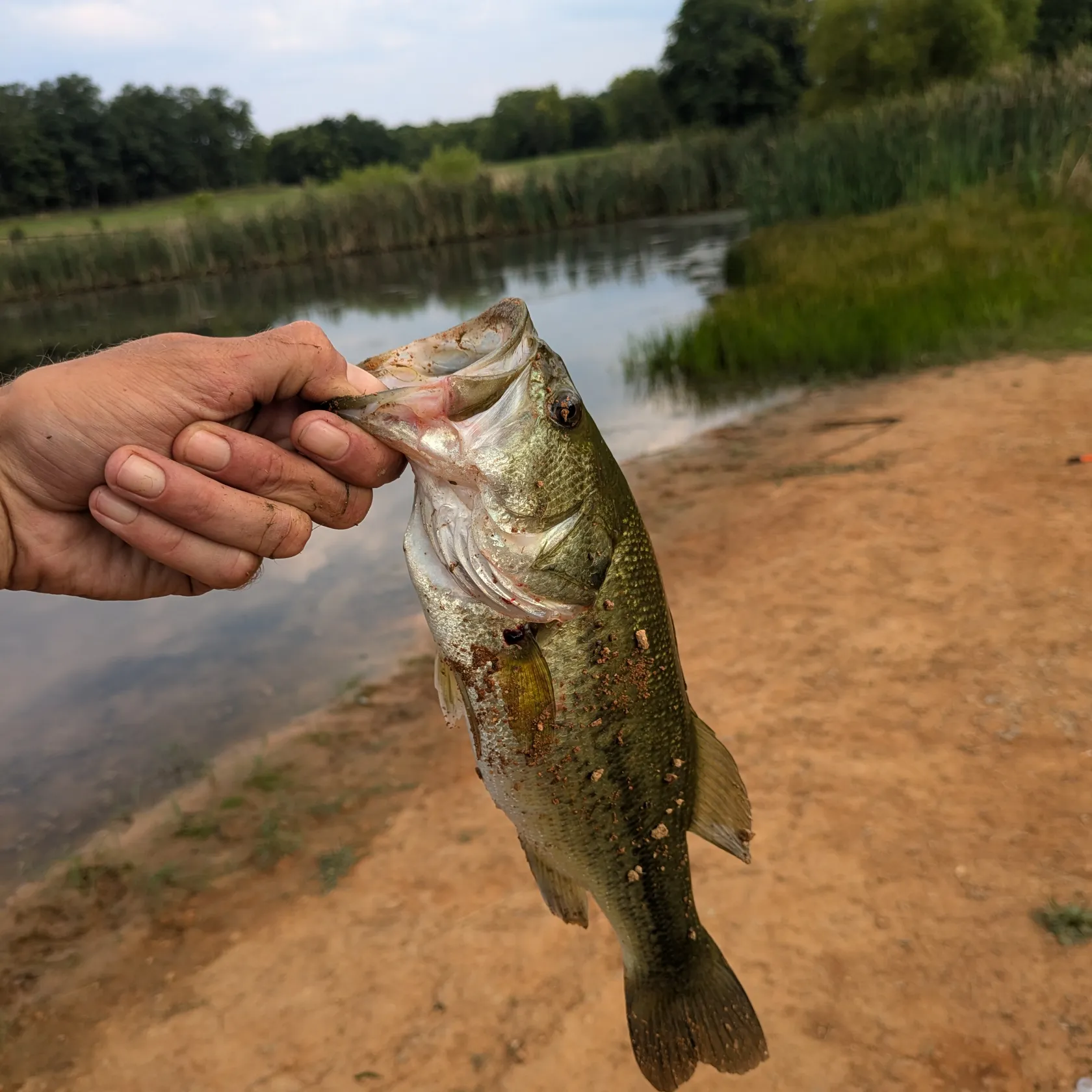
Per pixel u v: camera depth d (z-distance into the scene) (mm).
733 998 398
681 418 1710
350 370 316
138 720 901
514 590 323
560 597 330
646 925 389
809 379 1842
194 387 279
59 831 742
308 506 299
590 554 334
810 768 662
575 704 341
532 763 343
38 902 659
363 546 1319
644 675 355
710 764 395
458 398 307
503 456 314
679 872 392
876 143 3260
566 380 330
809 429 1505
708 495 1277
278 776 773
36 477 288
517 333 316
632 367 2062
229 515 281
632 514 354
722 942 530
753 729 717
